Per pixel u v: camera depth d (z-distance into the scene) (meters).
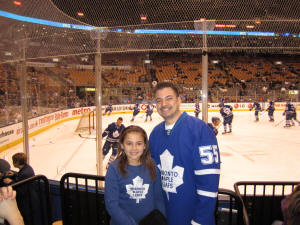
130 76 20.92
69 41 3.49
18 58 4.01
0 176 2.73
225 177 5.13
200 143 1.58
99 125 3.37
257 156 6.85
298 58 26.72
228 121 10.42
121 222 1.65
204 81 3.05
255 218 3.06
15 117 8.41
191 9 5.36
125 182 1.74
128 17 6.05
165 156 1.71
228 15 5.26
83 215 3.27
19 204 3.14
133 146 1.69
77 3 5.62
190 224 1.68
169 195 1.72
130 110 17.97
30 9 3.91
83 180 4.73
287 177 5.13
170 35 3.27
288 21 3.11
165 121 1.76
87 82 16.44
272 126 12.41
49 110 12.48
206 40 3.08
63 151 7.43
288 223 1.07
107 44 3.37
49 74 13.11
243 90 19.03
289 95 18.97
